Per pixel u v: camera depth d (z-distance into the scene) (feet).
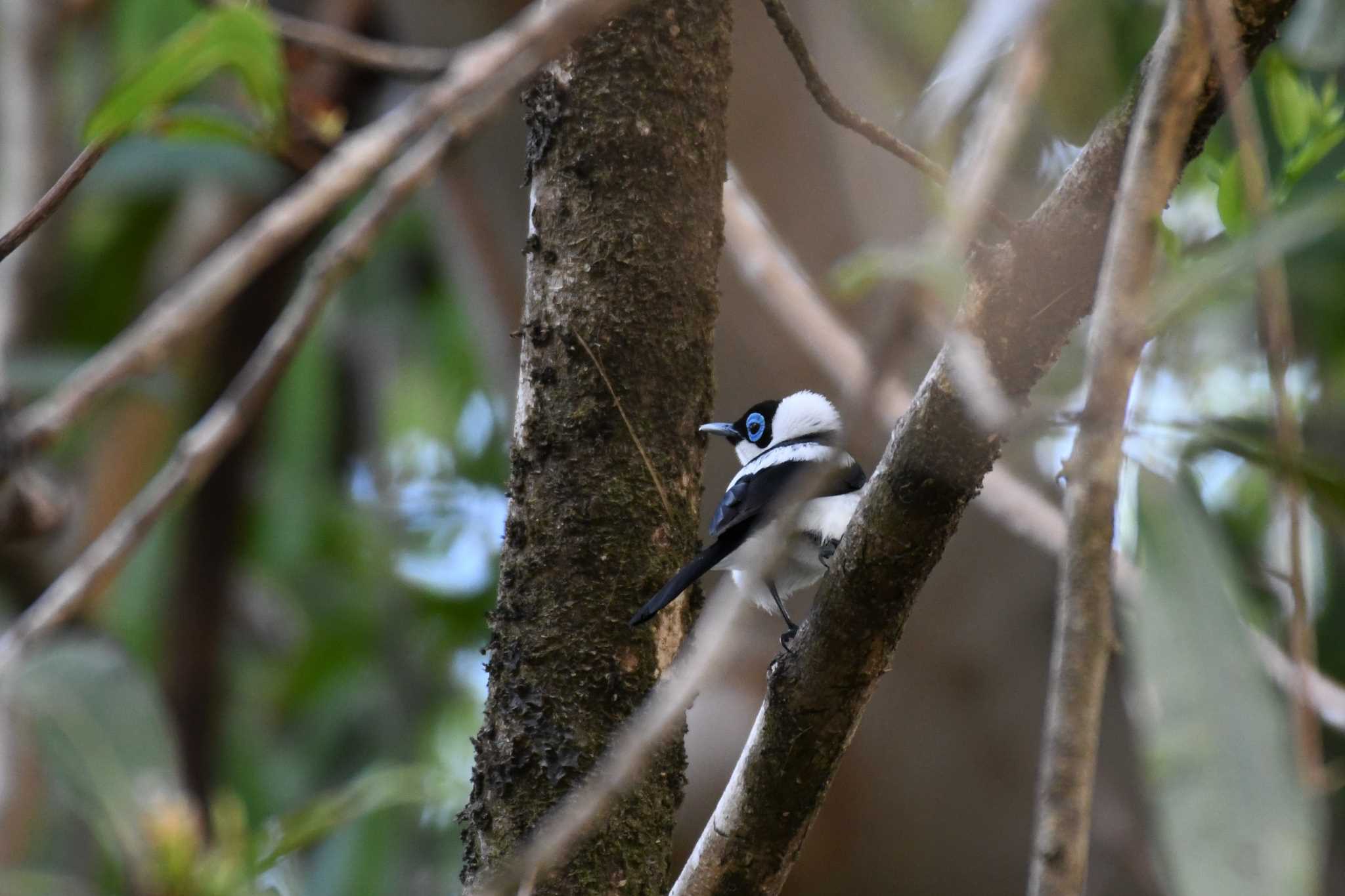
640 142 17.30
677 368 17.33
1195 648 8.80
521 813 16.28
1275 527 24.54
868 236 32.42
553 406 17.26
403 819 52.90
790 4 32.68
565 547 16.93
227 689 55.83
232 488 51.83
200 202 53.72
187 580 51.67
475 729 60.64
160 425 51.57
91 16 49.93
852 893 33.60
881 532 14.76
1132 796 33.19
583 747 16.35
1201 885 7.20
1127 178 9.56
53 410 18.16
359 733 60.34
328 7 43.93
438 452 66.44
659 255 17.30
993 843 32.63
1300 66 25.79
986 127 12.72
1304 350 38.96
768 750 15.96
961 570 33.86
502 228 34.88
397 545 64.54
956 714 33.14
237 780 56.70
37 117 39.06
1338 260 34.45
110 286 55.83
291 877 30.71
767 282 26.55
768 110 32.68
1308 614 9.18
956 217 11.93
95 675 26.37
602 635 16.71
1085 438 8.80
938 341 23.77
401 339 64.44
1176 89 9.64
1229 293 13.61
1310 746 8.21
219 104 40.50
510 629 17.04
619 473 17.04
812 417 27.45
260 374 18.98
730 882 16.42
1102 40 29.60
